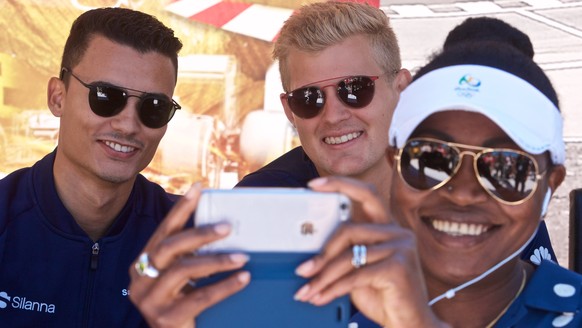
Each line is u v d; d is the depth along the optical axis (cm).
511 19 399
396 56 245
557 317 128
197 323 106
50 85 240
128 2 398
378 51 238
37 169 229
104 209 230
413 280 103
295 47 239
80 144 225
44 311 219
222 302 106
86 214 229
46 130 388
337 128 235
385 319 110
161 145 404
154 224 237
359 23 234
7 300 217
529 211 123
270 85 404
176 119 404
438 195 126
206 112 405
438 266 127
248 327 106
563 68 395
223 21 403
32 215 223
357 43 235
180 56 405
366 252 102
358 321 143
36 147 388
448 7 404
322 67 234
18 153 387
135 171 231
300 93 237
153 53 230
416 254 104
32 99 388
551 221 401
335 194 106
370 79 233
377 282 103
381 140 239
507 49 128
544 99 122
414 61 409
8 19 385
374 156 239
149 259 103
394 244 103
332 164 239
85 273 224
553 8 394
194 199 105
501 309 132
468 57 127
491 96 120
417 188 126
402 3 407
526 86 121
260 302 106
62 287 221
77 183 227
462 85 121
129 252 231
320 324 107
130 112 226
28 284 219
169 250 101
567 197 398
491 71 122
